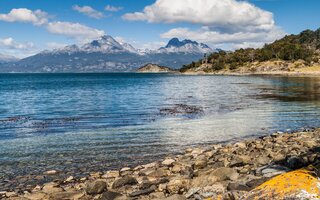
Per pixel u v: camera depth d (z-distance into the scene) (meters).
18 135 26.84
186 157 18.05
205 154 18.34
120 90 87.69
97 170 16.44
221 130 27.61
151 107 46.16
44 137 25.67
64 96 69.06
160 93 74.12
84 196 11.76
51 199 11.63
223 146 21.06
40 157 19.27
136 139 24.09
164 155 19.30
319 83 107.00
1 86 116.38
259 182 9.24
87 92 81.31
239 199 6.02
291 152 16.72
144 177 13.83
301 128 28.39
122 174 15.12
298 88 83.44
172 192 11.19
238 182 9.77
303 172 6.09
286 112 38.84
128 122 32.84
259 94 66.25
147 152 20.12
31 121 35.12
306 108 42.41
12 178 15.31
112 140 23.86
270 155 16.48
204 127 29.16
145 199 10.58
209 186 9.60
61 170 16.52
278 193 5.60
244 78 167.12
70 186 13.53
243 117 35.22
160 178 13.41
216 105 47.53
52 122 34.06
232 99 56.62
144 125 30.72
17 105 52.75
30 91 87.44
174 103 51.44
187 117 35.88
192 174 13.19
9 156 19.58
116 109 44.41
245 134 25.84
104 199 10.67
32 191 13.28
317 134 23.44
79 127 30.34
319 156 12.27
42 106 50.50
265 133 26.22
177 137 24.72
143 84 122.19
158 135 25.59
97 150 20.83
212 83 120.19
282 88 83.88
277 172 10.77
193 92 75.81
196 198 8.92
